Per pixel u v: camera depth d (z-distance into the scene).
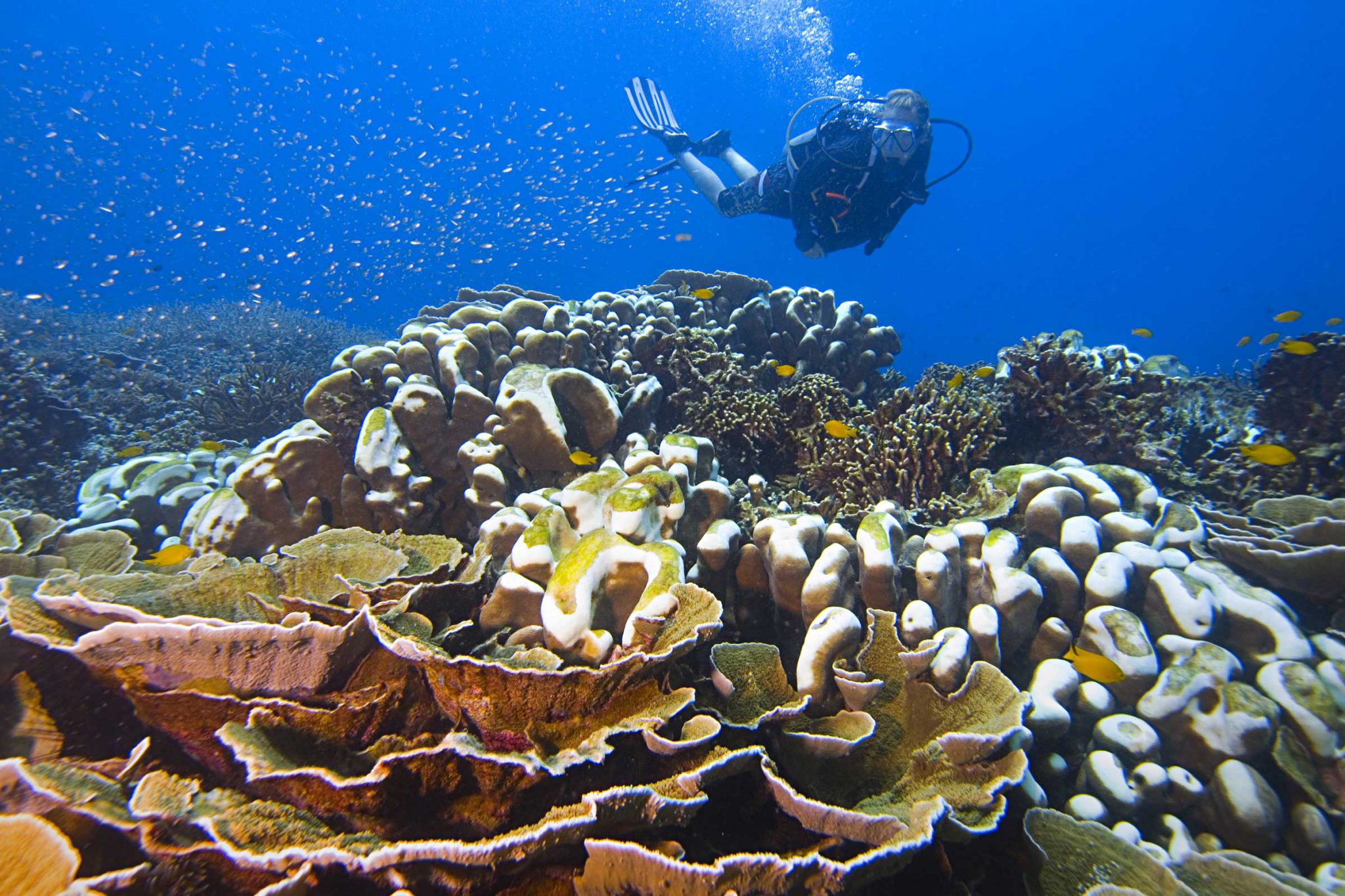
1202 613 2.66
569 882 1.72
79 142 47.66
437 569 2.59
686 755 1.89
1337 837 2.25
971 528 2.97
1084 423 4.62
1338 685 2.43
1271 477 4.38
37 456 6.84
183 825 1.63
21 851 1.43
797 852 1.85
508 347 4.60
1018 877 2.13
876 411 4.68
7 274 47.06
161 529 4.10
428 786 1.74
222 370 10.86
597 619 2.37
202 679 1.92
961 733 2.12
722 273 6.96
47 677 2.04
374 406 4.03
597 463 3.98
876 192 7.54
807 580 2.61
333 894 1.59
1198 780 2.48
